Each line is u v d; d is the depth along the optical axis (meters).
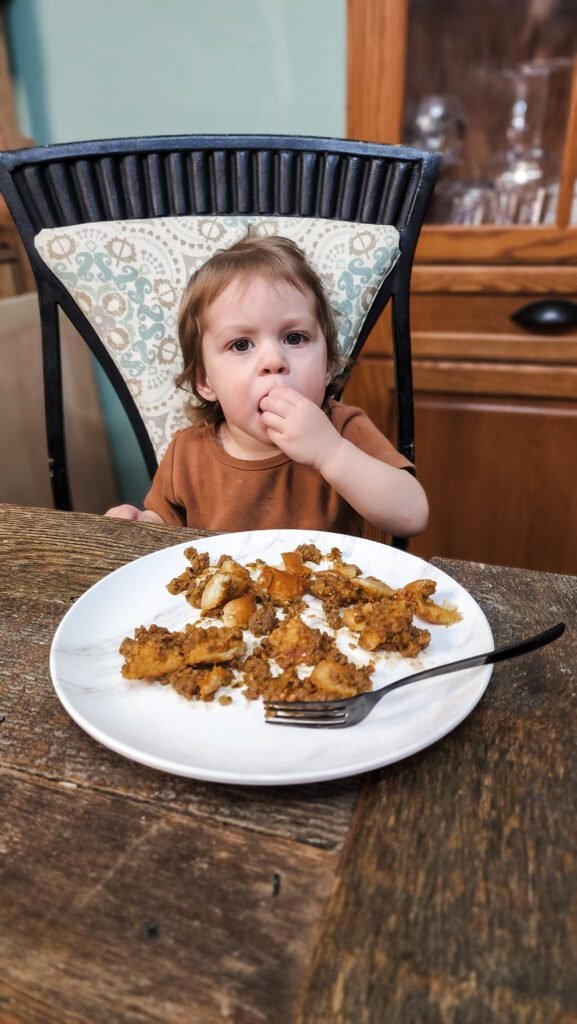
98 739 0.43
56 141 1.75
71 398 1.88
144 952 0.32
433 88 1.63
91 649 0.53
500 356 1.62
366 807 0.39
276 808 0.40
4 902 0.34
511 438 1.71
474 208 1.62
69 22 1.59
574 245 1.49
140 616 0.58
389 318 1.62
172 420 1.09
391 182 0.97
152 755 0.40
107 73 1.63
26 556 0.68
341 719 0.45
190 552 0.66
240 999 0.30
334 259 1.00
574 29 1.49
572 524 1.78
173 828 0.38
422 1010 0.29
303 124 1.59
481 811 0.38
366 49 1.46
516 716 0.45
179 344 1.04
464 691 0.46
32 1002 0.30
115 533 0.72
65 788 0.41
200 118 1.64
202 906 0.34
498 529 1.84
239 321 0.90
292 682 0.49
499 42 1.55
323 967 0.31
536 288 1.54
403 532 0.90
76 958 0.32
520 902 0.33
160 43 1.57
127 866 0.36
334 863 0.36
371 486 0.86
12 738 0.45
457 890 0.34
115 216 1.01
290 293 0.90
